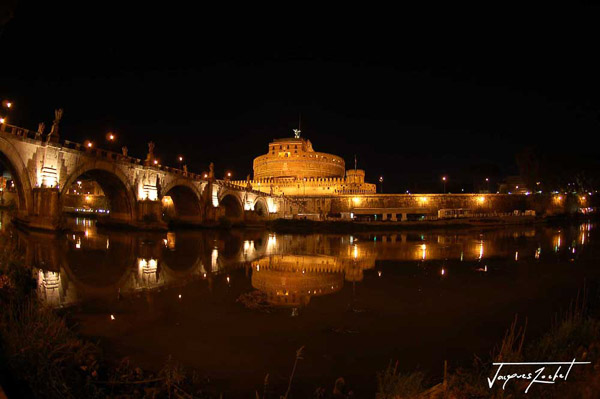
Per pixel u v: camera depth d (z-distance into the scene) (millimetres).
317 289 22578
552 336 11836
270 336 14312
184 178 70000
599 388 6582
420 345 13758
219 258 35531
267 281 24734
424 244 51281
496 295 21781
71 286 21562
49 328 10672
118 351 12445
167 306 18125
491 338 14648
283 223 78375
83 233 49844
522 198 112125
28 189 41719
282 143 155875
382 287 23516
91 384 8914
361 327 15602
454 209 103812
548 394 7344
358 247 47344
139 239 48469
